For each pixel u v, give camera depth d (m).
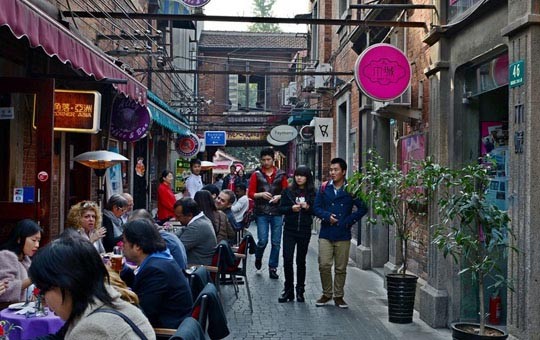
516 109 5.94
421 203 8.12
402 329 7.82
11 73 7.73
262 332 7.69
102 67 7.19
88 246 2.71
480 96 7.72
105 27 11.77
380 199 7.93
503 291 7.49
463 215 5.97
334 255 9.21
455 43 7.72
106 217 8.87
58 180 9.75
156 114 14.06
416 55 9.29
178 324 4.95
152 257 5.05
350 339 7.37
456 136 7.71
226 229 9.62
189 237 7.88
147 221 5.14
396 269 10.20
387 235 12.55
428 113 8.60
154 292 4.89
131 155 14.94
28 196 6.61
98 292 2.69
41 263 2.64
